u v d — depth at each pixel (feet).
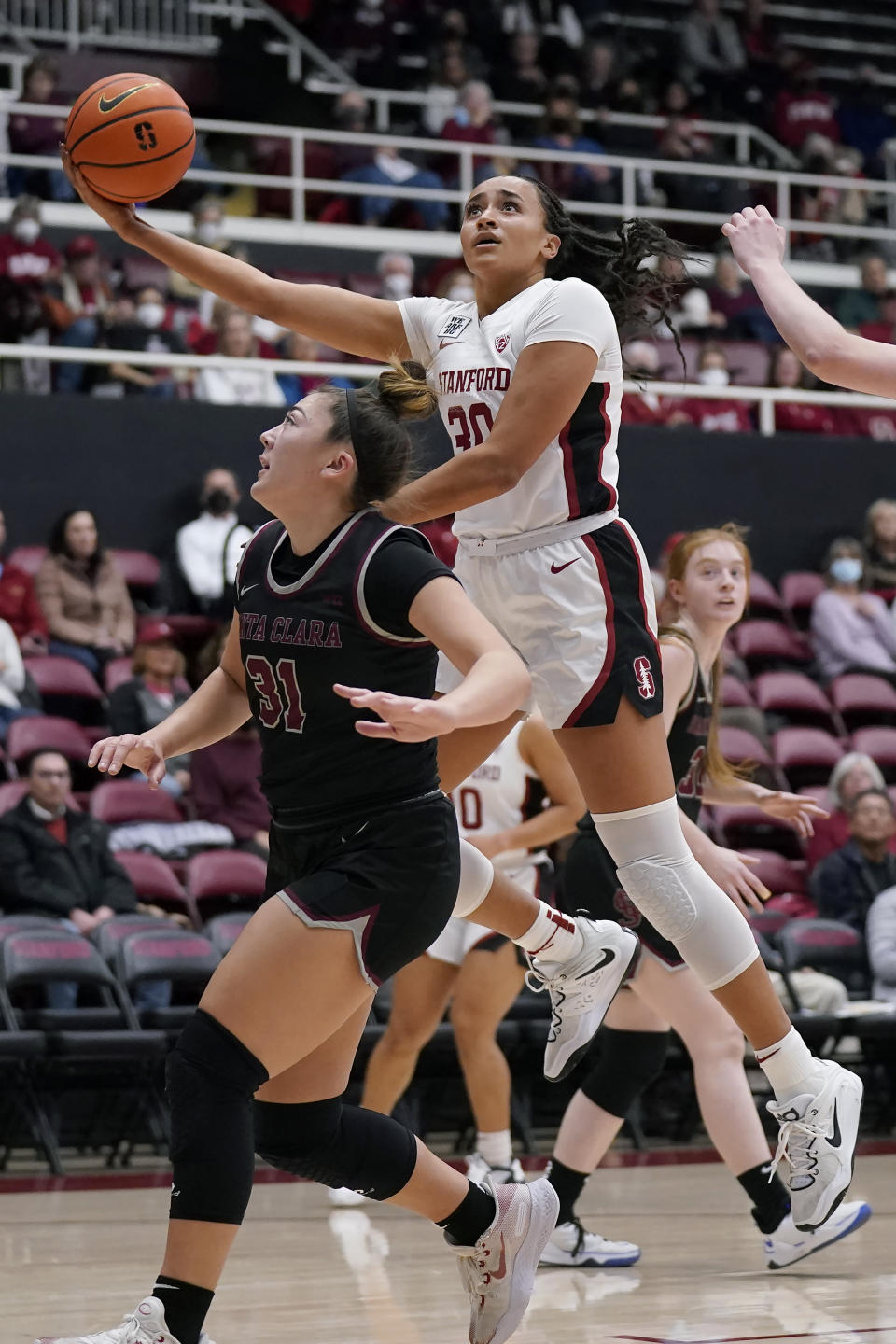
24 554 35.68
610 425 12.63
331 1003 9.67
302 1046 9.67
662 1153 25.77
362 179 50.21
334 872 9.77
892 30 66.44
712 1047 15.51
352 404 10.21
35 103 47.44
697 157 55.11
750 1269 15.43
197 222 44.65
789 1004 27.58
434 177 50.88
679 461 41.91
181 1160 9.38
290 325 13.29
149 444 38.06
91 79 52.60
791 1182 13.08
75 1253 16.38
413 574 9.71
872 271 51.06
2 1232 17.95
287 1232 18.19
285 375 42.06
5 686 31.94
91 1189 22.09
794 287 11.46
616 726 12.32
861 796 29.81
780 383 46.11
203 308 43.65
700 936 12.53
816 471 43.19
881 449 43.80
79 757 31.35
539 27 60.18
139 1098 25.61
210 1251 9.41
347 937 9.61
